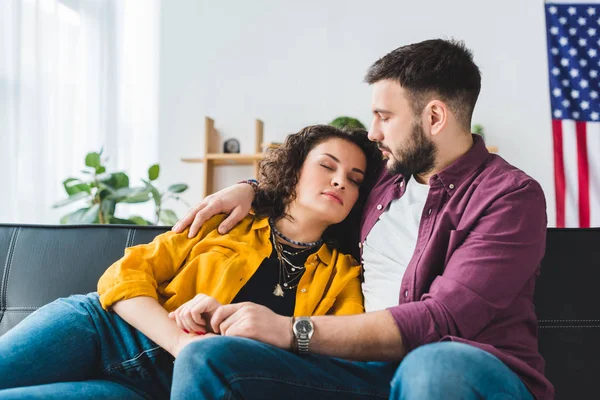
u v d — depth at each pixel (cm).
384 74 120
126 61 402
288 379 81
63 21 373
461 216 110
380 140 121
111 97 393
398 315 92
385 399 91
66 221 288
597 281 125
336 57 380
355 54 378
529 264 100
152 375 106
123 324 109
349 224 136
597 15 357
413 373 72
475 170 114
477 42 364
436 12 369
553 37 357
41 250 136
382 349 90
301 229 125
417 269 108
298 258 123
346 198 124
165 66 398
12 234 139
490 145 359
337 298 122
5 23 335
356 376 94
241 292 116
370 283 120
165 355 107
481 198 108
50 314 109
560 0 359
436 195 114
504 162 115
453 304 94
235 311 91
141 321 103
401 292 110
